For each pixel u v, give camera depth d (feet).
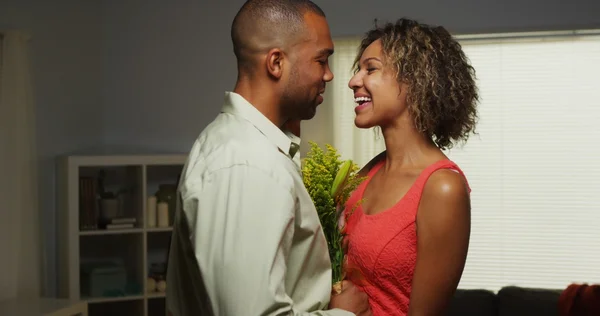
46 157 15.60
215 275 3.88
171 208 15.40
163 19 16.96
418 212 5.27
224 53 16.90
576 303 11.73
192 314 4.69
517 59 16.85
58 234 15.57
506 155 16.96
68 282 14.61
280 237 3.96
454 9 16.48
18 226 13.92
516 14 16.35
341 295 5.07
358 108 5.68
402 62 5.45
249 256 3.88
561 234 16.76
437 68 5.45
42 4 15.52
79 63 16.33
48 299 13.23
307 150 16.63
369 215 5.52
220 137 4.30
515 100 16.89
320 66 4.66
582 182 16.69
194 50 16.92
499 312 13.25
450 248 5.17
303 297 4.57
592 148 16.65
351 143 16.53
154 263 15.49
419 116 5.44
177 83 16.97
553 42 16.69
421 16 16.53
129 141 16.92
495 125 16.97
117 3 16.94
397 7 16.58
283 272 4.00
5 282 13.57
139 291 15.11
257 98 4.56
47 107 15.58
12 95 13.99
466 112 5.60
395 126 5.58
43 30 15.52
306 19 4.57
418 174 5.41
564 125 16.74
